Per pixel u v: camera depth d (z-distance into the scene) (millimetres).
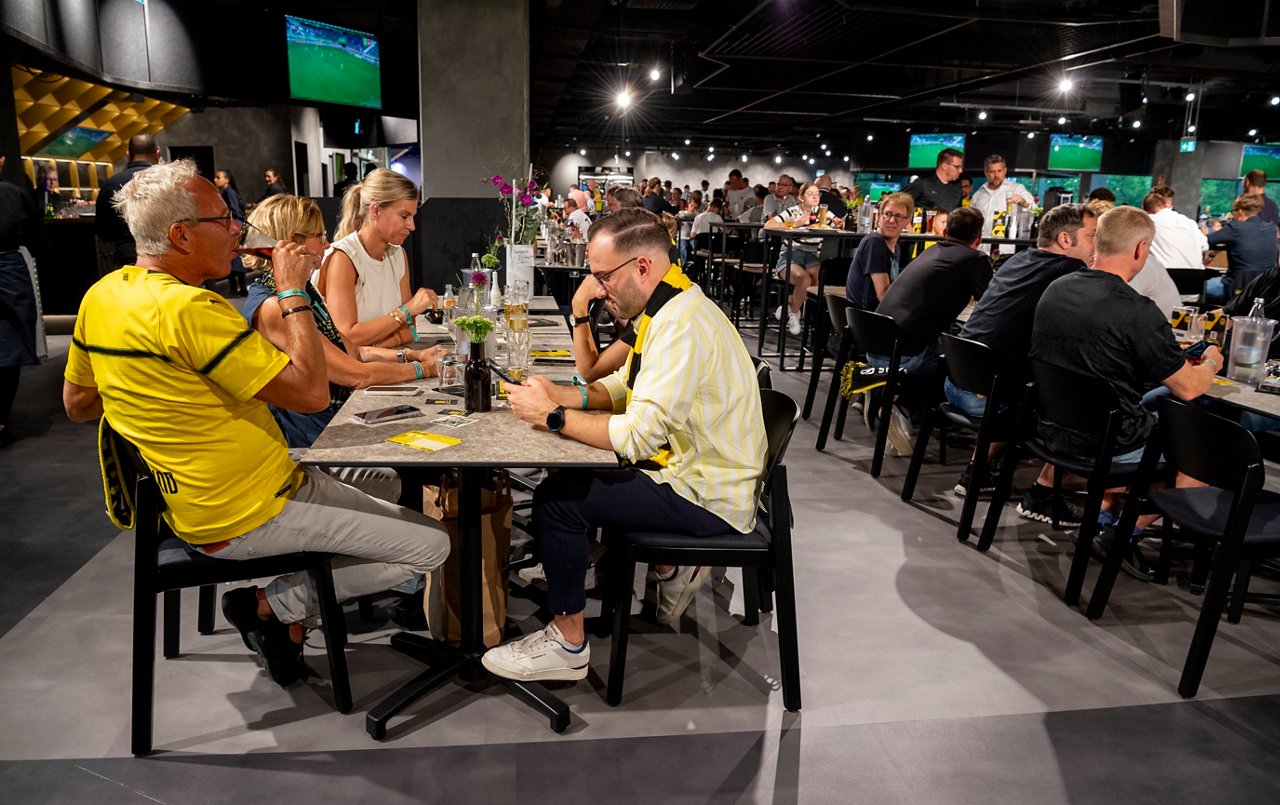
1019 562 3252
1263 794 1963
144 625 1945
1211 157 22750
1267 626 2766
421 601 2641
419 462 1799
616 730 2152
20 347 4426
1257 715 2279
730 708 2262
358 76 10562
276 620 2234
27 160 9672
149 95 9641
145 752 2006
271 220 2420
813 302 6793
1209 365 2830
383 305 3086
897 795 1936
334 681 2154
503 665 2207
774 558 2172
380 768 1981
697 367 1979
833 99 14641
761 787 1950
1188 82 16000
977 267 4188
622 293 2053
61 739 2062
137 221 1729
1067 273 3389
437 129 6617
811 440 4918
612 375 2404
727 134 27453
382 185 2938
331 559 2090
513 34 6539
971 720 2236
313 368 1883
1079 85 16812
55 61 7086
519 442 1966
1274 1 5043
